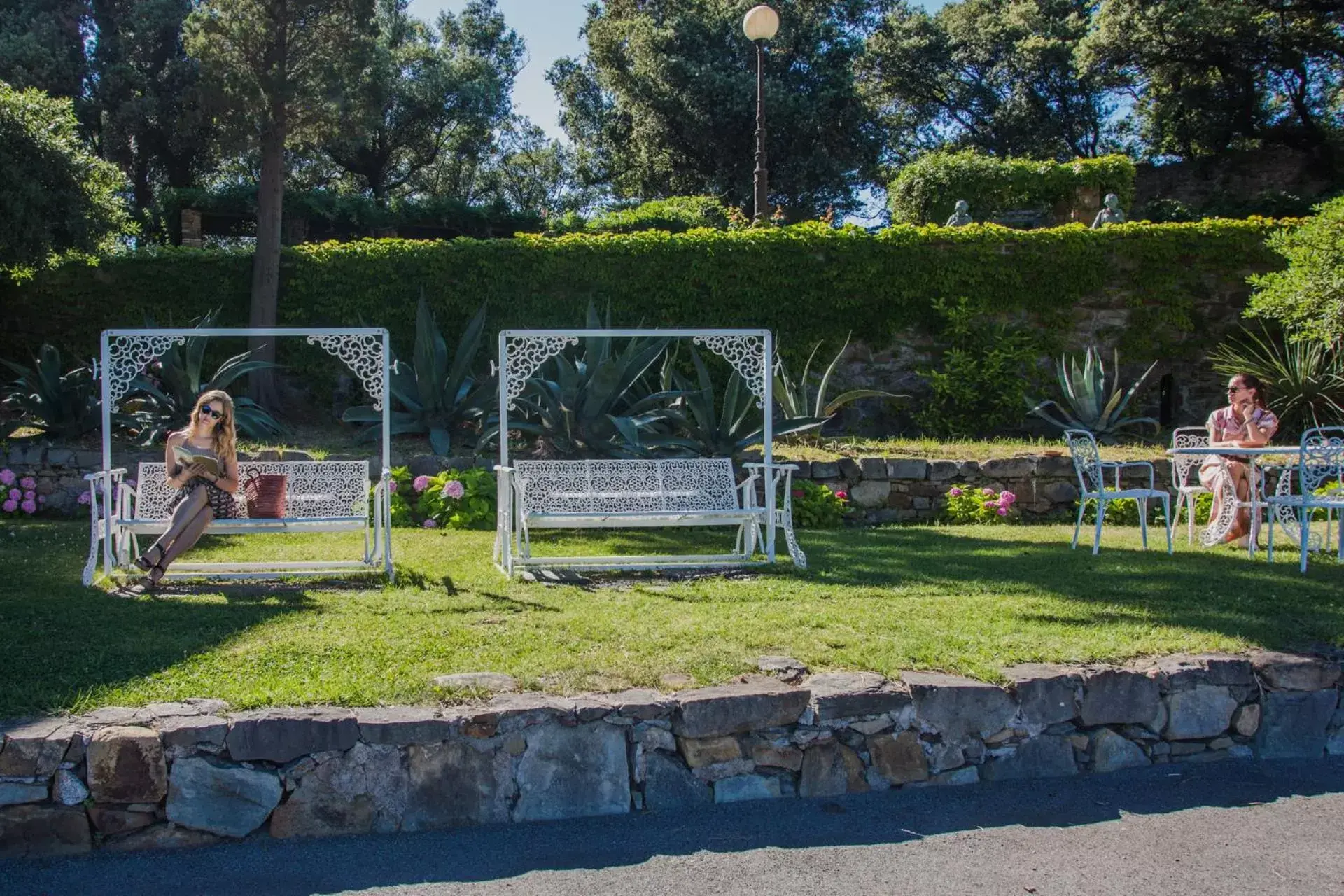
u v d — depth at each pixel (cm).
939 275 1211
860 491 901
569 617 480
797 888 300
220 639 434
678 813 354
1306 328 1030
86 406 952
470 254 1199
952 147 3288
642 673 388
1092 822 347
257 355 1154
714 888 301
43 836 321
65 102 1134
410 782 341
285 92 1161
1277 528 808
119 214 1195
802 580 584
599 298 1201
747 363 659
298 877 307
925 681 382
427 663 398
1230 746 409
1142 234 1226
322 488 641
